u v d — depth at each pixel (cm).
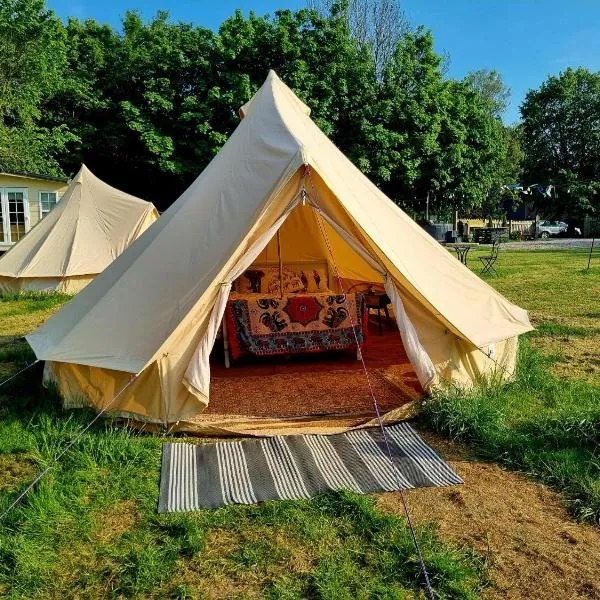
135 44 2258
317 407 452
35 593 238
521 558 261
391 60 2220
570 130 3597
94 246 1119
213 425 404
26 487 316
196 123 1945
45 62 1912
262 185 433
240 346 569
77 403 421
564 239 3083
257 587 242
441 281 477
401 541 269
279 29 1938
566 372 546
